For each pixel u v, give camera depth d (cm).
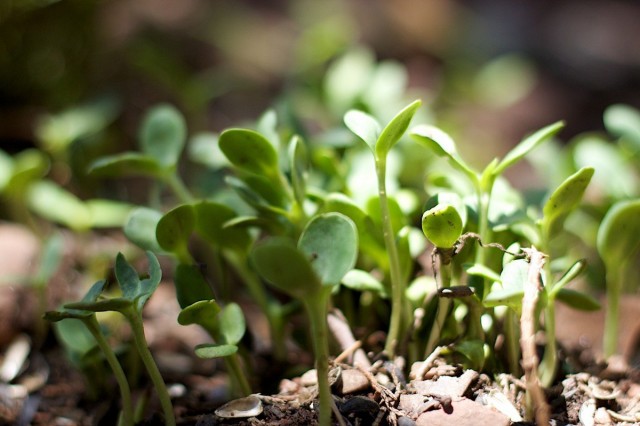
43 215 47
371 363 33
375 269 37
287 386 33
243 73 77
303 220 33
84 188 49
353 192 35
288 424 31
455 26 98
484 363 32
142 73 63
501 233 33
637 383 34
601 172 38
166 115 37
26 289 39
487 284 32
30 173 42
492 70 78
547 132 32
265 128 35
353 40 87
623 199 38
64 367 38
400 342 33
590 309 33
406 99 60
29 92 56
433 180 35
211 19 83
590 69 94
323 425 30
